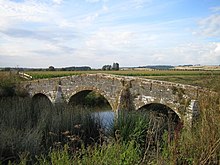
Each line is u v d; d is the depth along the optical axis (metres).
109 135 9.15
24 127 10.68
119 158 4.51
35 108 14.69
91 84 19.91
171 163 4.01
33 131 9.57
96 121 11.50
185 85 12.93
